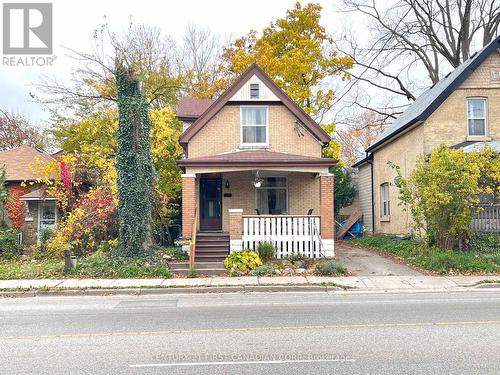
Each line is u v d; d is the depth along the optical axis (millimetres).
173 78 32938
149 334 8062
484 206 17953
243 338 7648
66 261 15758
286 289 13477
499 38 19938
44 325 8961
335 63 31047
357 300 11578
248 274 15383
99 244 19156
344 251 21094
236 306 10844
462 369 5887
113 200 19109
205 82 37094
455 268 15398
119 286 13688
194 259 16812
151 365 6258
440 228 16656
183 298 12375
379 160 26797
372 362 6227
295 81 29641
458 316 9273
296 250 17844
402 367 5988
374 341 7328
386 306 10570
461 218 16141
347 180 31000
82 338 7848
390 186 24766
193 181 18609
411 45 34938
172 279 14844
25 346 7367
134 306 11117
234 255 16172
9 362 6488
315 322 8836
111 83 28750
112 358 6625
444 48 34062
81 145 24500
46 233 21406
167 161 23688
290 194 21719
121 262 16141
